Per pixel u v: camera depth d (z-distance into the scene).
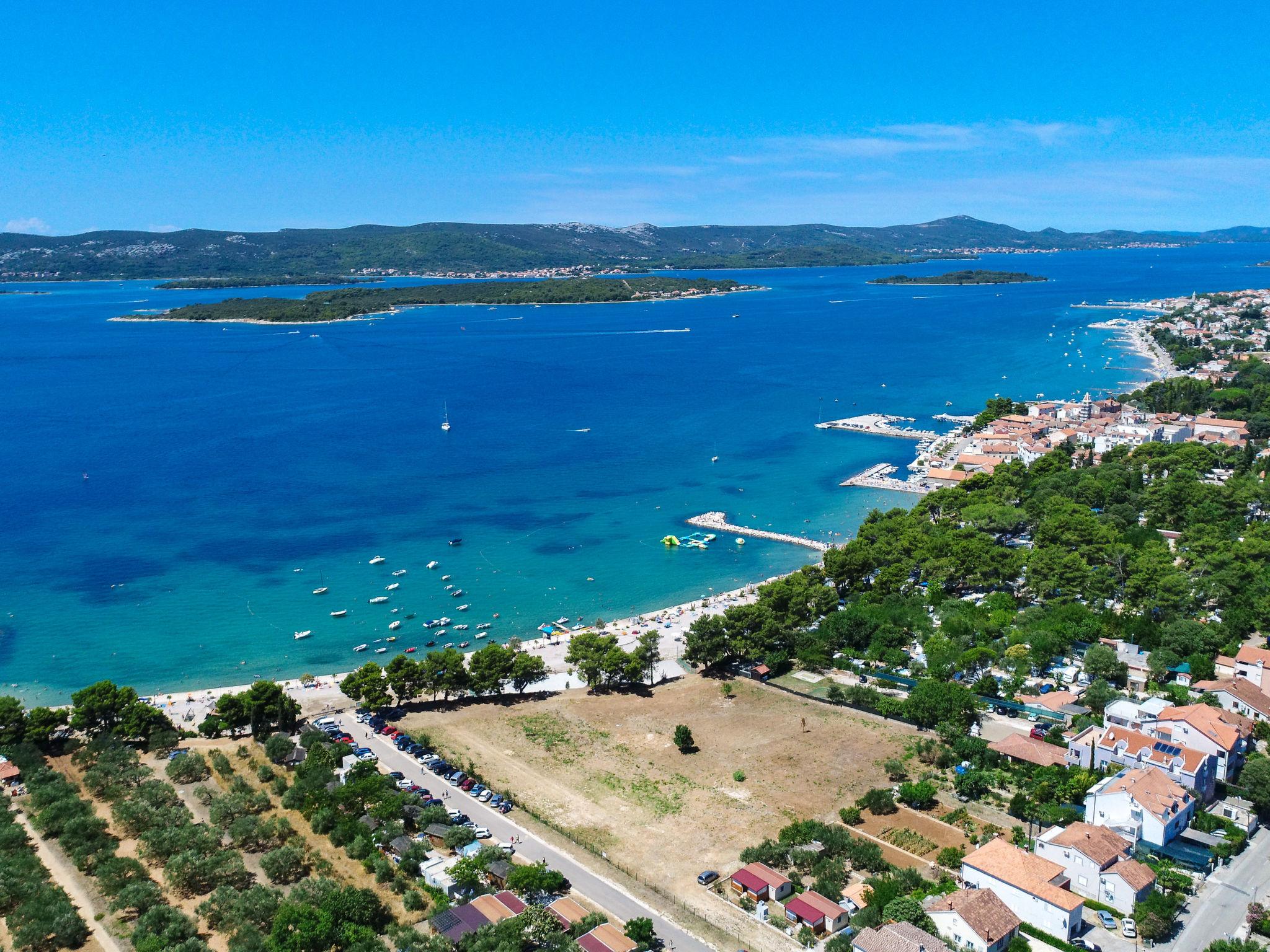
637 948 126.44
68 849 153.38
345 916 131.00
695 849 153.88
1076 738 173.00
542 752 188.75
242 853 152.75
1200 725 168.00
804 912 133.62
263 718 195.75
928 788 163.62
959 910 126.19
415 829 159.50
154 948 124.38
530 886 140.00
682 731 188.88
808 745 189.12
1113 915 133.25
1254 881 139.62
